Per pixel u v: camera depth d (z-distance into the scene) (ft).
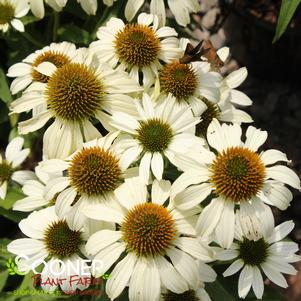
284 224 1.30
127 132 1.20
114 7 1.58
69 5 1.67
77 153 1.17
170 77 1.31
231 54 2.48
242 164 1.10
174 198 1.07
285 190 1.12
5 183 1.53
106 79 1.26
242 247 1.25
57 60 1.40
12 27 1.66
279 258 1.27
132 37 1.32
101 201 1.13
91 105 1.23
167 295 1.19
